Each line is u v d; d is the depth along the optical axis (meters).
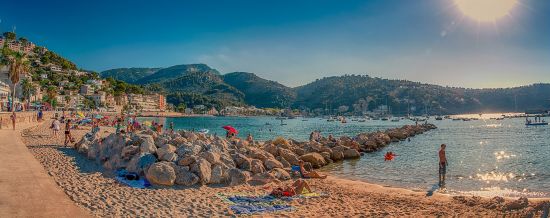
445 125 128.12
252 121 187.00
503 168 27.39
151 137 22.72
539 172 25.39
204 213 12.35
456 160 32.41
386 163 30.67
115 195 14.17
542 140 57.22
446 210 14.02
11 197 12.38
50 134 40.41
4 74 125.56
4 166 17.80
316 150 33.66
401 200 15.98
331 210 13.60
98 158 21.72
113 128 62.16
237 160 21.22
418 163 30.64
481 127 109.75
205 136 35.41
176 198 14.35
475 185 20.94
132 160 18.70
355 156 34.22
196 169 17.53
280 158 25.77
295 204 14.33
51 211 11.21
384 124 149.00
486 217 12.70
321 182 20.58
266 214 12.63
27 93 131.12
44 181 15.28
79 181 16.17
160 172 16.64
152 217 11.58
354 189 18.61
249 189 17.09
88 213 11.45
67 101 169.88
